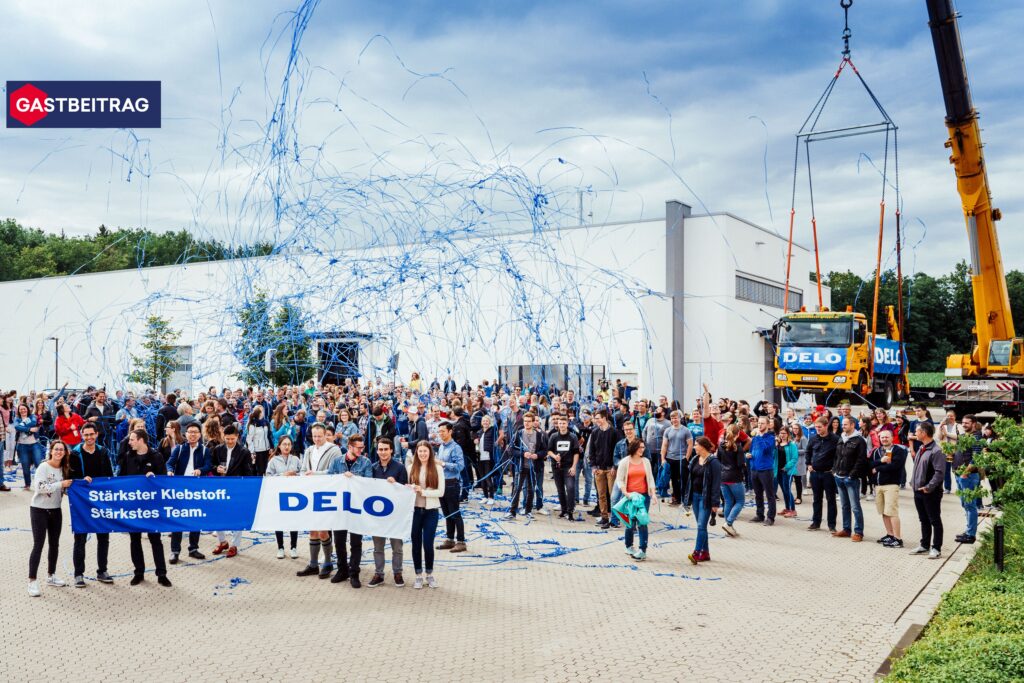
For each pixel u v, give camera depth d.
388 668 6.38
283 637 7.09
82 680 6.10
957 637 6.59
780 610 8.02
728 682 6.14
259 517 8.89
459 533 10.65
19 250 70.62
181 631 7.23
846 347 25.62
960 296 70.31
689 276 31.16
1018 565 9.16
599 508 13.02
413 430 14.36
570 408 17.28
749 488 16.34
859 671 6.37
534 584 9.00
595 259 32.00
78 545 8.63
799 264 39.00
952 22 17.64
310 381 21.61
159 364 27.66
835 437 12.17
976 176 19.61
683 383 30.94
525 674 6.28
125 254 65.06
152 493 8.78
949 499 15.16
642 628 7.43
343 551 8.91
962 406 24.62
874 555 10.52
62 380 37.66
